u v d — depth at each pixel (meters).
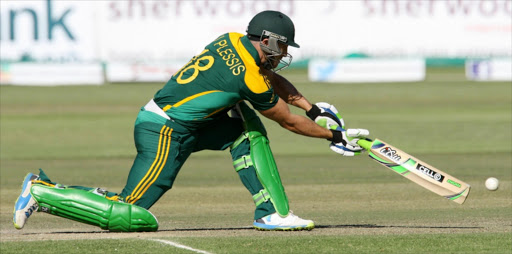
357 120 68.25
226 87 21.00
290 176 40.19
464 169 41.59
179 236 21.31
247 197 33.56
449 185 22.00
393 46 123.44
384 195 33.41
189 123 21.34
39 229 25.00
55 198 21.17
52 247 19.50
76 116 73.50
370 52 123.44
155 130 21.41
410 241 20.23
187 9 121.00
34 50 117.88
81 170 43.03
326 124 22.73
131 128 64.75
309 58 123.81
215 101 21.05
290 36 21.47
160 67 116.00
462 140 55.44
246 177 22.62
